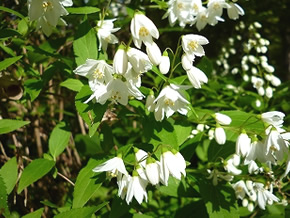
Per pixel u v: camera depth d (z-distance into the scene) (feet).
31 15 0.58
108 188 0.94
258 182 0.72
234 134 0.74
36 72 0.71
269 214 0.81
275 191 0.84
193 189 0.70
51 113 0.99
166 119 0.63
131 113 0.72
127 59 0.55
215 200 0.66
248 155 0.62
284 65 2.88
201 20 0.85
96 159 0.60
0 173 0.60
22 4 0.74
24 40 0.73
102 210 0.86
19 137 0.91
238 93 1.16
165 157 0.55
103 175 0.57
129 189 0.56
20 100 0.79
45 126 0.98
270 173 0.69
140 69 0.55
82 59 0.61
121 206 0.63
